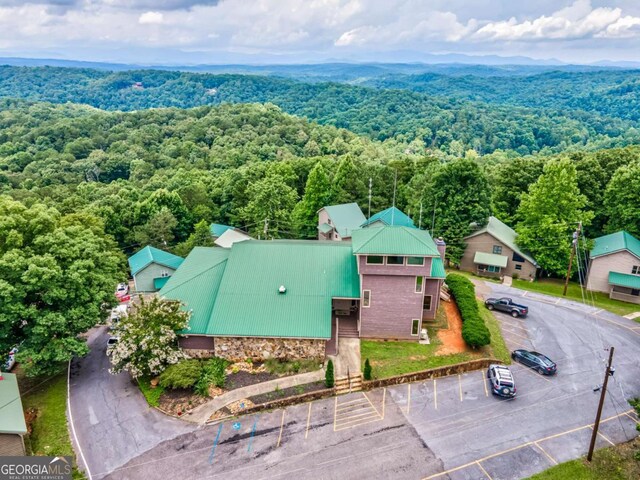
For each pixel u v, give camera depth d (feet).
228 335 96.02
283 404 86.58
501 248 169.17
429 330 111.86
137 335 92.89
